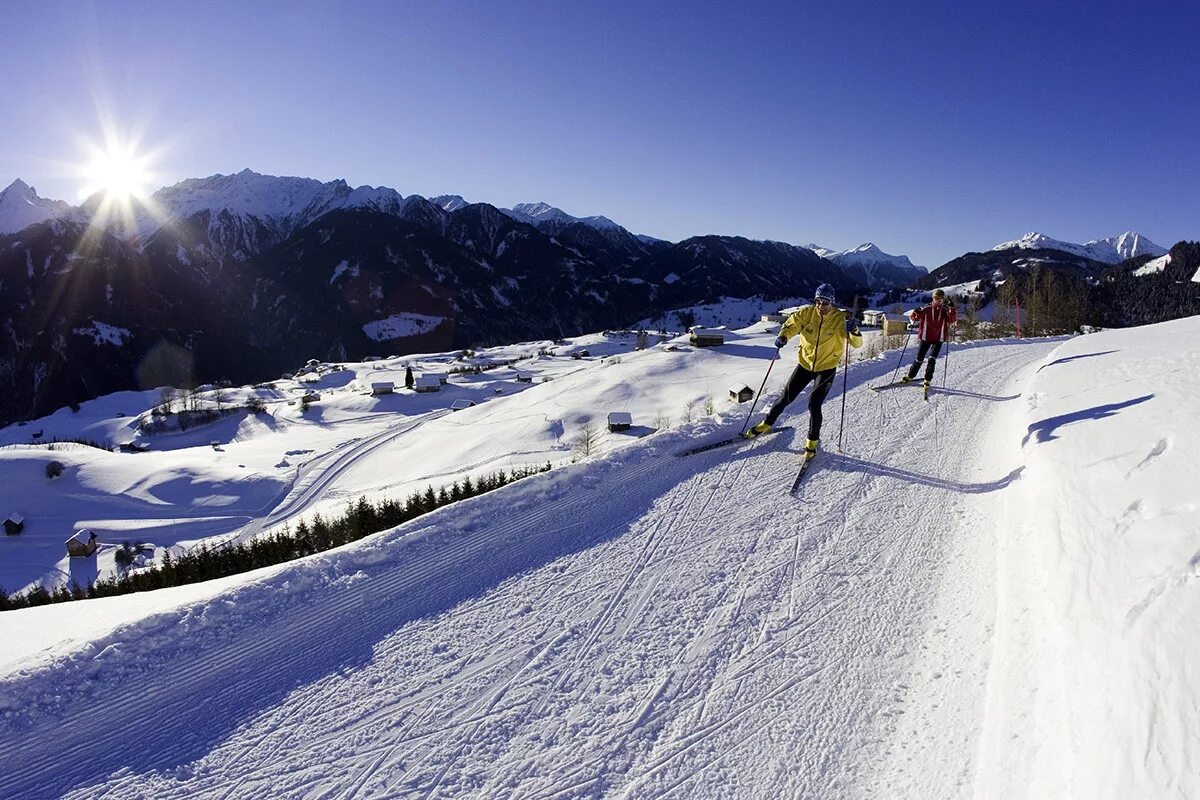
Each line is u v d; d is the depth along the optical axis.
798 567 5.53
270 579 5.03
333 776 3.47
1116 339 15.55
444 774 3.49
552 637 4.63
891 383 12.23
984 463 7.68
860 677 4.25
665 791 3.42
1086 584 4.05
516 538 5.98
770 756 3.65
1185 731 2.62
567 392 65.50
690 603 5.04
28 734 3.62
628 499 6.78
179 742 3.68
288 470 56.12
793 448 8.26
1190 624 3.14
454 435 59.34
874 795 3.39
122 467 56.06
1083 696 3.27
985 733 3.58
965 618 4.71
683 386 62.34
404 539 5.79
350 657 4.41
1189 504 4.25
